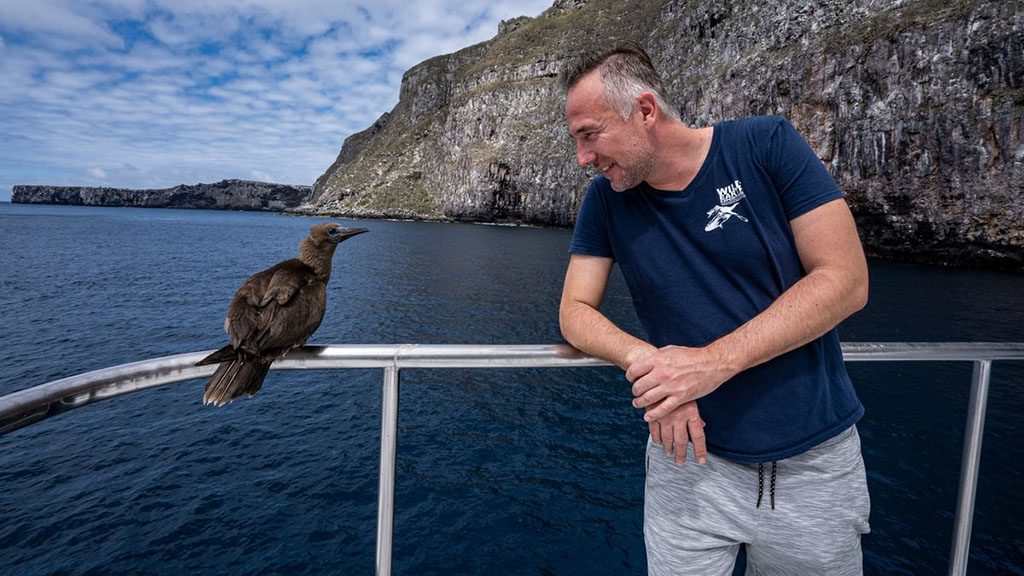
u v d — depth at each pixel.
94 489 9.94
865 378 16.62
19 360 17.78
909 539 8.41
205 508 9.36
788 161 1.44
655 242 1.62
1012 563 7.81
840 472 1.57
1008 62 42.53
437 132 177.00
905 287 37.28
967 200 45.31
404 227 116.12
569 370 17.62
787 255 1.49
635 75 1.44
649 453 1.90
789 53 61.16
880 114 49.91
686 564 1.76
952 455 11.59
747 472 1.62
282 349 1.57
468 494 10.02
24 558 8.03
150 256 52.91
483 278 42.00
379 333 23.84
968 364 18.09
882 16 54.31
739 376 1.54
